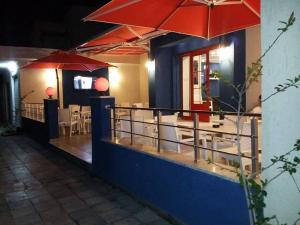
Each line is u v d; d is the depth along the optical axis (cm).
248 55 736
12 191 555
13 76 1552
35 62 911
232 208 302
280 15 235
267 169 251
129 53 1111
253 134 294
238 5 457
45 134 1004
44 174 665
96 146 613
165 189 411
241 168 249
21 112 1367
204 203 341
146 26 491
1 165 770
